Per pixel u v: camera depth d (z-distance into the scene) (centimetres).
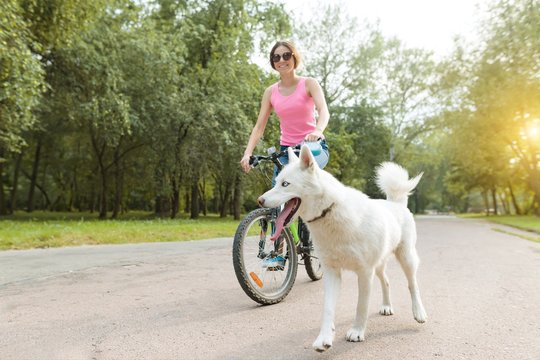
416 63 3781
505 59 2595
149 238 1008
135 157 2730
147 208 5288
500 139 2948
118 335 312
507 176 4109
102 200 2519
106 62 1667
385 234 314
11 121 1263
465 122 2936
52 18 1354
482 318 362
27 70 1121
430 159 4353
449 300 428
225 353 278
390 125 3850
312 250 498
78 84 1709
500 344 296
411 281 361
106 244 909
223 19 2478
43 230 990
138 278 532
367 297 307
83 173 3566
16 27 1116
